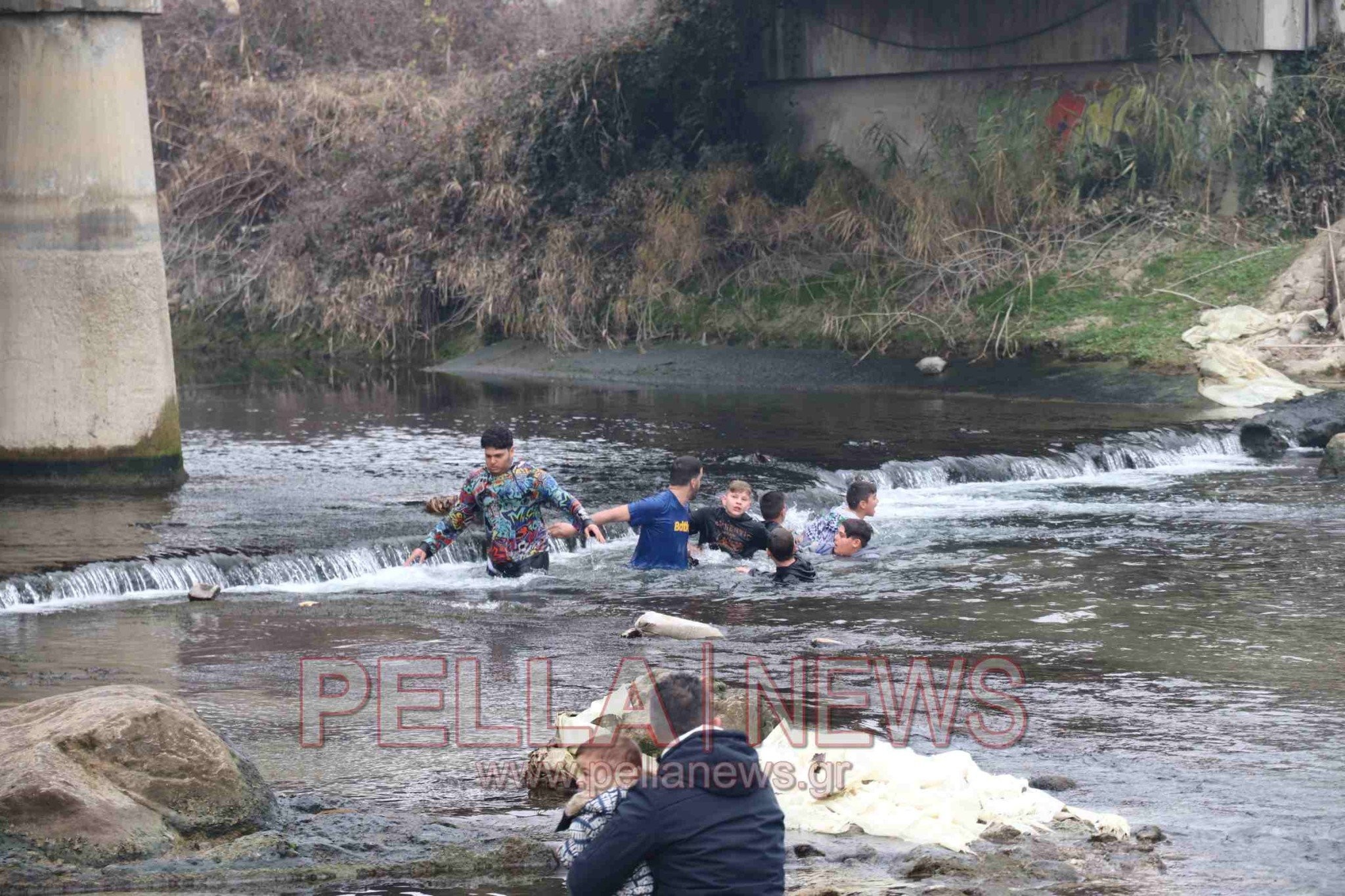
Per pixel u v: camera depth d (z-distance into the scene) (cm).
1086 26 3203
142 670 1103
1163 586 1394
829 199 3341
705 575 1461
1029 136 3253
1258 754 926
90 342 1852
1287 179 3062
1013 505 1817
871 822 810
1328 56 3055
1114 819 798
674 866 568
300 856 749
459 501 1448
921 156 3428
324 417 2527
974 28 3338
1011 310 2934
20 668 1104
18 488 1847
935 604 1330
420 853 756
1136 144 3147
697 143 3656
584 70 3550
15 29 1817
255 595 1374
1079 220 3120
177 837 762
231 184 3847
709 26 3603
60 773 748
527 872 748
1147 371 2681
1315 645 1184
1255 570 1456
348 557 1469
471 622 1267
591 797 791
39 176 1831
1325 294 2752
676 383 2973
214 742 791
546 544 1465
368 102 3916
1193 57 3120
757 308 3228
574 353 3275
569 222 3466
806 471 1933
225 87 3988
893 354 2983
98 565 1378
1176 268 2955
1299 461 2161
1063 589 1384
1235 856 755
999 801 828
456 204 3581
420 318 3566
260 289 3756
